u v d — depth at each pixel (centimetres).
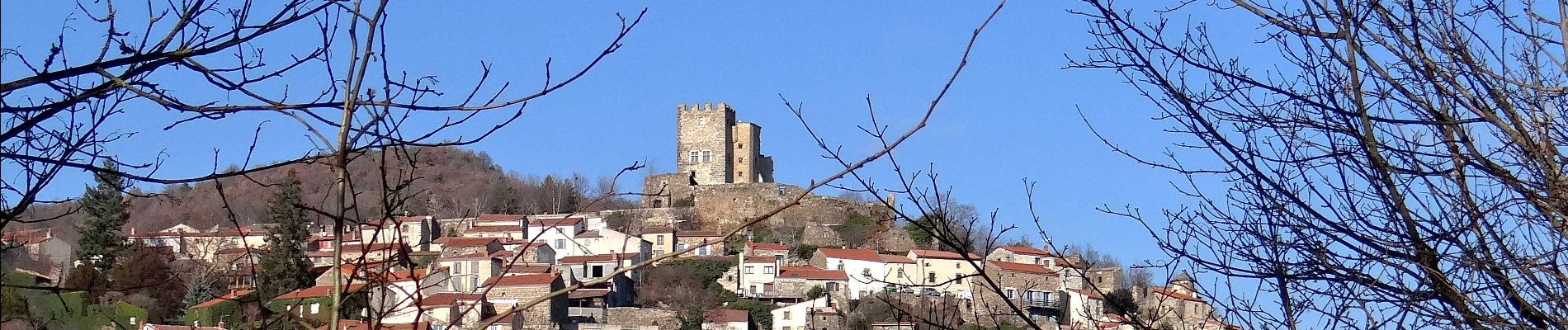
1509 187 835
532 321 5519
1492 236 832
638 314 6506
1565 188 810
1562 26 834
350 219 741
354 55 692
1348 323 842
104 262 4356
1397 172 848
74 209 830
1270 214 880
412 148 830
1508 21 864
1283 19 898
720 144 10688
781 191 9694
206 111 680
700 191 9938
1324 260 856
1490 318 812
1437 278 833
